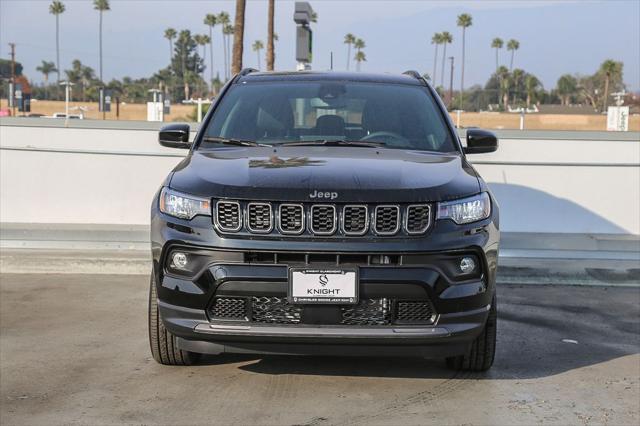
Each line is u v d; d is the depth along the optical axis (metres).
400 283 3.84
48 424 3.90
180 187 4.12
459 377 4.73
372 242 3.86
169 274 4.05
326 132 5.00
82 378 4.61
